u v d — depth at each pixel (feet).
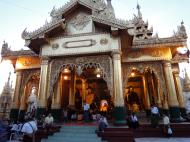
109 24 47.39
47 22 51.24
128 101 74.69
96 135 36.91
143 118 61.46
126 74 58.54
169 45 56.44
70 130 40.27
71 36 51.60
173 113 51.47
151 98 67.05
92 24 51.80
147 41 57.98
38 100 47.03
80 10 54.95
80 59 49.75
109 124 45.75
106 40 48.85
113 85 45.32
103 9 51.83
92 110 66.85
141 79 76.18
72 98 63.52
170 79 54.85
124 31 47.57
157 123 47.52
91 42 49.47
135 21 56.59
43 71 49.49
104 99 74.49
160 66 57.88
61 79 61.93
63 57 50.96
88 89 76.74
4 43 66.90
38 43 52.60
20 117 59.62
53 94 54.70
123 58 59.67
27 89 65.46
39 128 41.42
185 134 45.78
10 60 67.36
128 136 35.19
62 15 53.78
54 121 51.26
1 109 116.88
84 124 44.80
